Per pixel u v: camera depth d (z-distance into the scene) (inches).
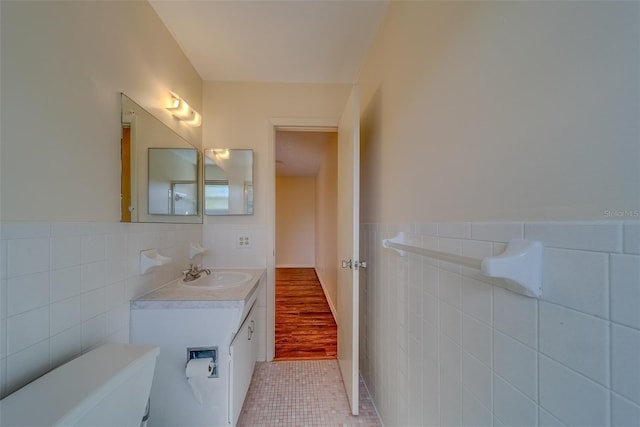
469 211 28.5
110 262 42.7
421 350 39.2
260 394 69.0
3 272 27.1
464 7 29.8
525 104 21.6
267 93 87.2
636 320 14.6
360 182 78.6
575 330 17.6
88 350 37.8
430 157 37.1
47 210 31.7
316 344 98.5
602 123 16.3
